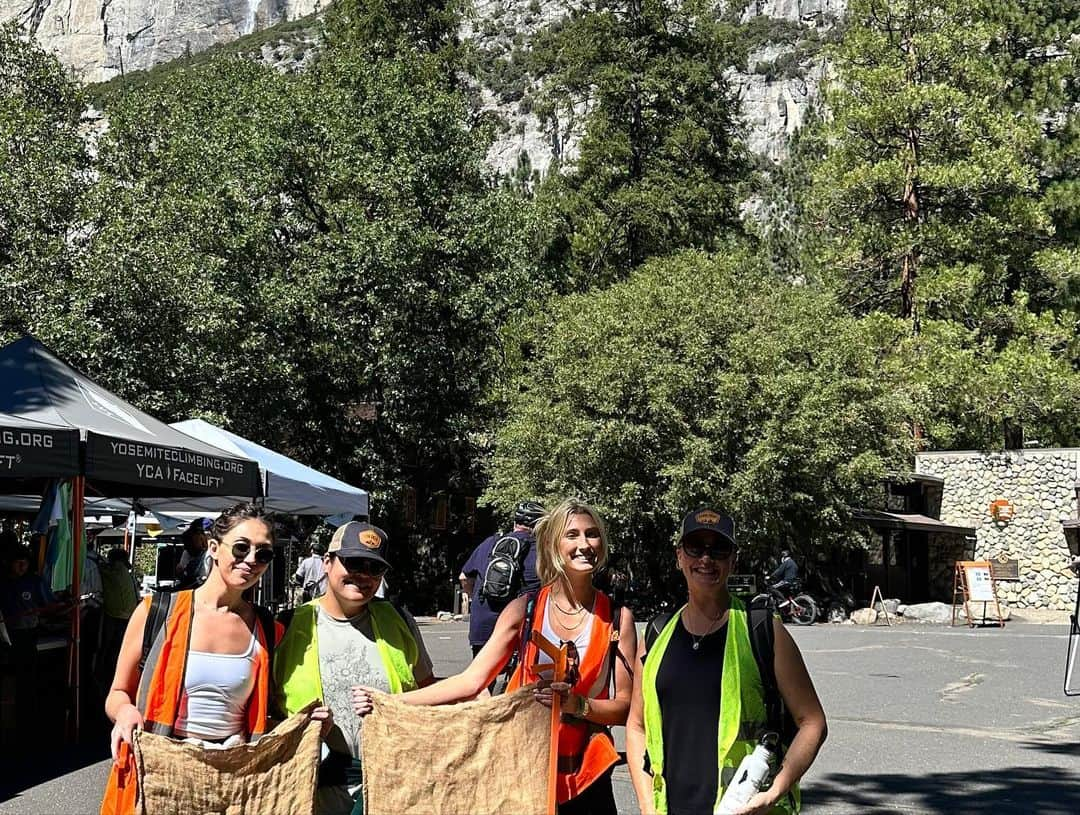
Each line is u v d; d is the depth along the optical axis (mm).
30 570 10742
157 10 190625
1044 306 46656
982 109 42562
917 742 10516
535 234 40625
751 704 3883
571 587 4645
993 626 28484
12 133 31359
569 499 4719
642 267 38188
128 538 23531
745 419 30094
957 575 29547
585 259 47719
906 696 13891
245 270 32656
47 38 195500
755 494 28906
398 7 48469
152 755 4082
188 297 28531
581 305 33531
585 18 51125
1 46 37812
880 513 34281
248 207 33281
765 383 29469
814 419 29281
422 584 39531
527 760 4309
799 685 3912
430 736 4309
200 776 4090
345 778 4480
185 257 29328
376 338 33250
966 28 44531
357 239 32781
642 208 47750
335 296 33812
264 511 4523
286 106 35062
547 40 55438
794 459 29656
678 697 3930
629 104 50781
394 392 34562
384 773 4297
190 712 4297
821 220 45875
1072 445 44406
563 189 50938
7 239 29469
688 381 29672
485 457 37969
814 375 29859
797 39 152875
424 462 39844
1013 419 41344
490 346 36469
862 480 31172
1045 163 48062
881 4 44875
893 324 39750
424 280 34531
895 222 44625
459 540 43594
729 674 3895
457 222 35250
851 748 10172
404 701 4352
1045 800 8078
